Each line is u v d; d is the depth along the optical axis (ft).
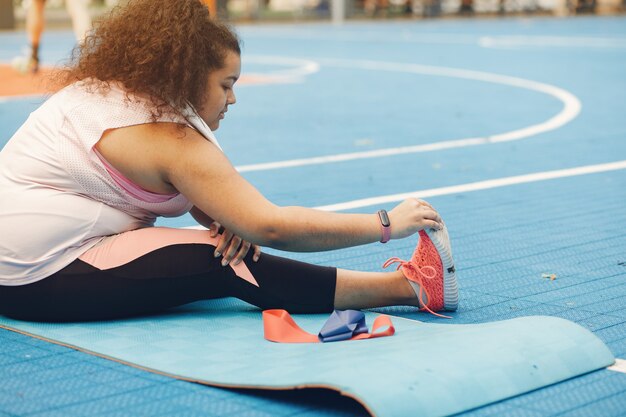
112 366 9.95
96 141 10.84
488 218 17.49
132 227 11.37
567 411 8.89
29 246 10.93
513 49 59.67
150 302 11.27
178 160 10.69
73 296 11.10
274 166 22.68
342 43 65.77
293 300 11.62
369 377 8.77
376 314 12.01
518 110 33.27
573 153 24.75
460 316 11.89
